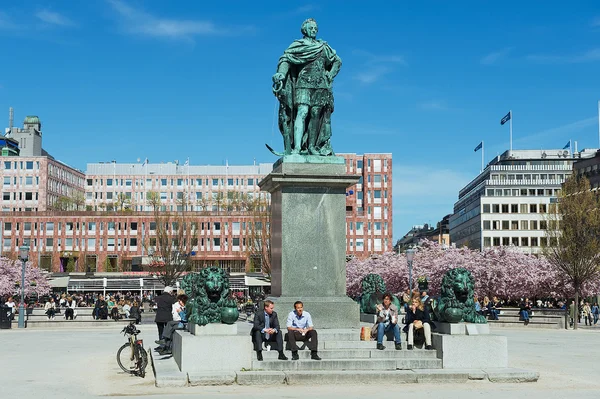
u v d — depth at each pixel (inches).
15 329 1674.5
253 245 3597.4
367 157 5890.8
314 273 794.8
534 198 5118.1
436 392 598.9
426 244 3513.8
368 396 571.5
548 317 1812.3
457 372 665.0
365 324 832.3
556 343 1246.9
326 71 864.9
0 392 618.5
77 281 4160.9
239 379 634.8
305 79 839.1
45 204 6053.2
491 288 2674.7
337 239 802.8
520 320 1815.9
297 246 794.8
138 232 5359.3
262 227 3533.5
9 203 6063.0
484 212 5152.6
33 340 1296.8
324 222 802.2
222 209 6092.5
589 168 4195.4
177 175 6712.6
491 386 641.0
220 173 6761.8
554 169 5792.3
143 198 6717.5
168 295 921.5
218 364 660.1
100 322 1759.4
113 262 5344.5
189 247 4121.6
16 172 6097.4
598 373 768.3
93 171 6850.4
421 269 3024.1
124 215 5374.0
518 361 896.9
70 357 951.0
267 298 818.8
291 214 797.2
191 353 658.2
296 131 828.6
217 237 5275.6
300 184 800.3
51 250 5354.3
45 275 3683.6
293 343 683.4
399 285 3117.6
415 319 742.5
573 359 932.6
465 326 708.7
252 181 6683.1
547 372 763.4
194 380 630.5
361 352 704.4
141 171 6840.6
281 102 852.0
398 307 773.9
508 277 2637.8
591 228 2158.0
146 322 1948.8
